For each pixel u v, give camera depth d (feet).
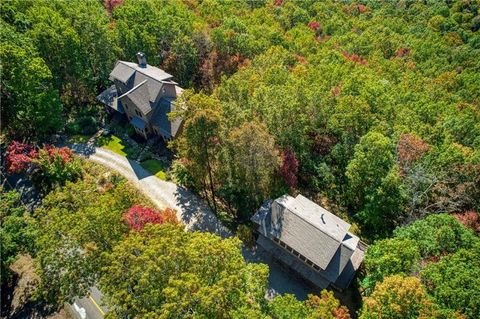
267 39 286.05
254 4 431.02
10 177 184.24
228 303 91.97
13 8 217.97
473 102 291.58
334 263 133.08
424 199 156.76
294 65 253.85
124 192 142.72
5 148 198.08
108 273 101.96
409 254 113.60
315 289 141.69
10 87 179.11
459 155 158.10
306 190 178.60
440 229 120.16
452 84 315.58
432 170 157.89
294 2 472.44
